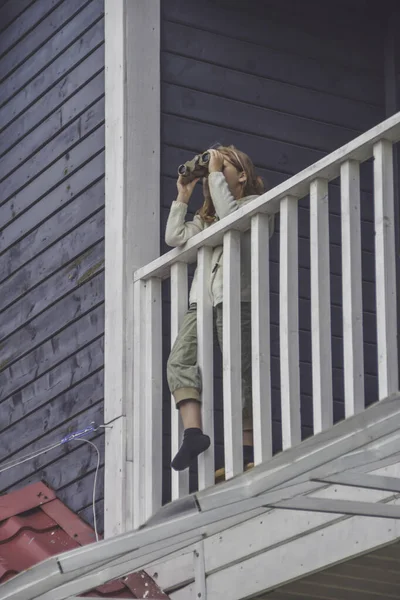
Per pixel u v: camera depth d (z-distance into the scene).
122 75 8.59
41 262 9.22
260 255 6.92
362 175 9.62
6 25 10.33
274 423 8.79
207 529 6.80
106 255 8.29
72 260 8.84
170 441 8.22
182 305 7.52
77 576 5.11
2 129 10.10
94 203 8.72
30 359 9.12
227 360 6.98
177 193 8.58
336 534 6.42
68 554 4.95
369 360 9.21
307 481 5.04
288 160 9.26
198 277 7.35
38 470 8.73
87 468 8.23
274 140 9.24
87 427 8.29
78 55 9.27
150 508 7.41
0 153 10.05
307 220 9.30
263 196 6.91
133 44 8.68
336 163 6.57
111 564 5.29
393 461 5.46
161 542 5.35
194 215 8.37
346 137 9.59
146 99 8.60
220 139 8.96
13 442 9.11
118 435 7.76
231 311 7.03
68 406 8.56
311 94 9.55
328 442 4.95
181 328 7.43
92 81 9.03
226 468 6.82
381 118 9.81
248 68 9.28
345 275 6.41
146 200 8.33
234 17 9.34
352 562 6.40
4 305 9.57
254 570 6.81
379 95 9.88
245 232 7.60
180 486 7.21
